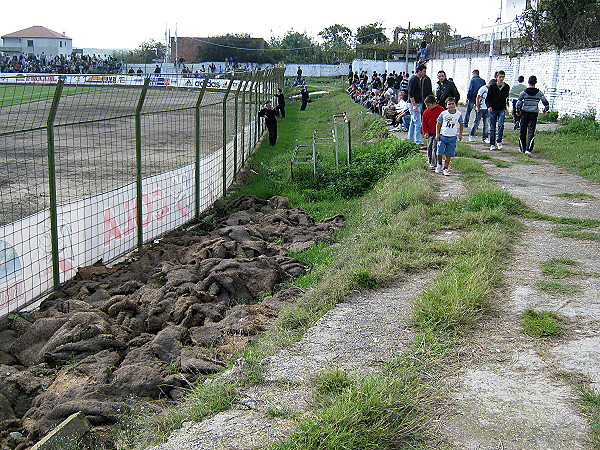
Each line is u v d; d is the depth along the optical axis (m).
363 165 15.81
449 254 7.95
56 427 4.91
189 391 5.46
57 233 8.05
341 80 73.69
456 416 4.25
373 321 6.02
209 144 19.59
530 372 4.88
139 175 9.83
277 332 6.29
